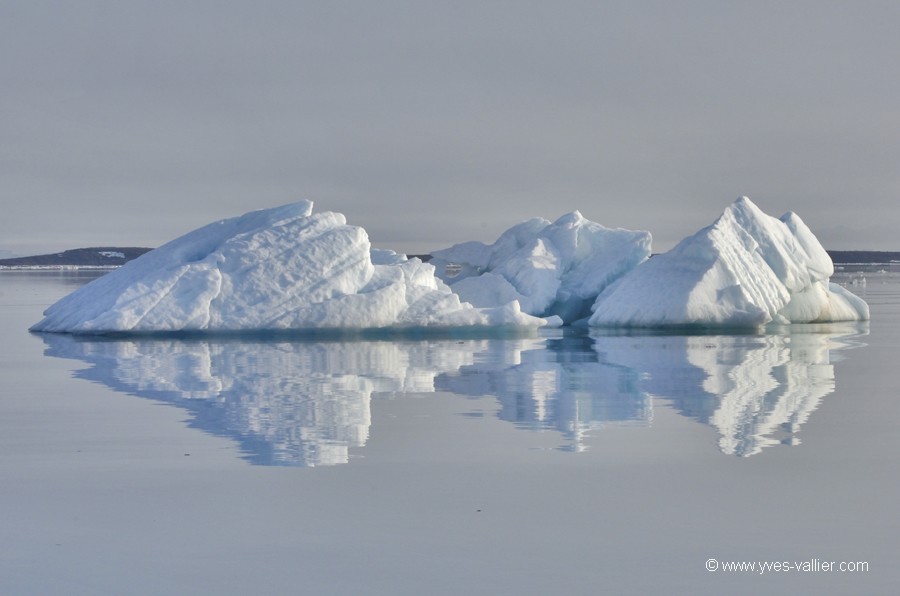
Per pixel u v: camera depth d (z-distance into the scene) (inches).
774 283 4845.0
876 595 1114.7
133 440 1881.2
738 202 5068.9
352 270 4446.4
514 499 1456.7
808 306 5182.1
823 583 1144.2
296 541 1277.1
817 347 3873.0
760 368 3093.0
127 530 1325.0
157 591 1127.6
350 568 1186.0
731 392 2522.1
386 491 1499.8
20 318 5841.5
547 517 1368.1
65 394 2508.6
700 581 1147.9
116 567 1196.5
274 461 1696.6
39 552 1248.2
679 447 1798.7
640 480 1561.3
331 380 2790.4
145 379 2819.9
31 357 3462.1
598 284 5521.7
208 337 4261.8
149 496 1480.1
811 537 1289.4
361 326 4306.1
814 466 1651.1
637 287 4911.4
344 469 1638.8
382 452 1764.3
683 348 3853.3
